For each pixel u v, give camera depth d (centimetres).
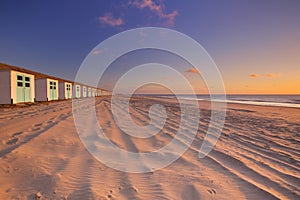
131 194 277
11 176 308
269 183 324
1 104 1702
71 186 289
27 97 2025
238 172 368
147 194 279
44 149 445
